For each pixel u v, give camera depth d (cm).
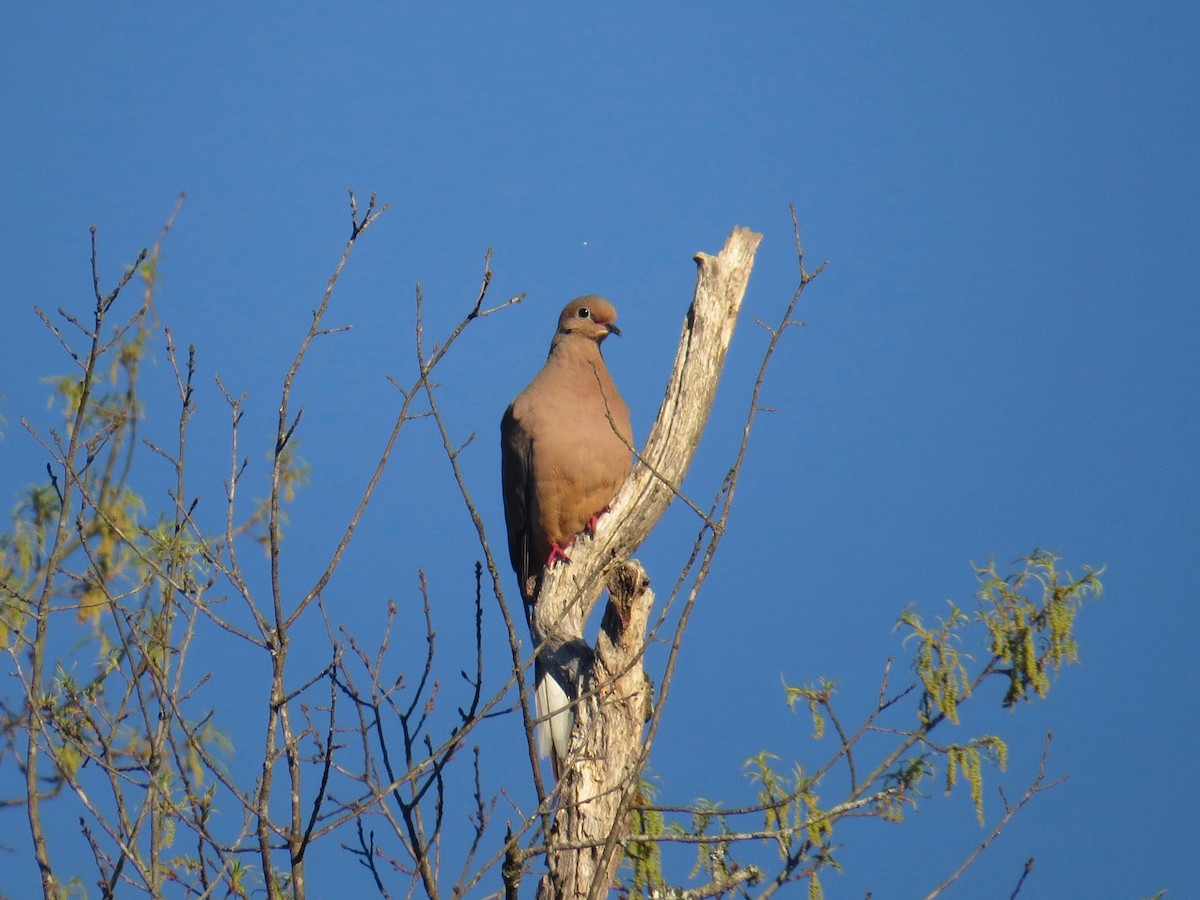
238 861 809
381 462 734
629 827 902
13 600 988
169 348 823
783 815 913
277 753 714
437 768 712
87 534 1072
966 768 930
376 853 726
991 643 973
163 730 771
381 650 736
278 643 718
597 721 944
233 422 777
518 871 729
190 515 792
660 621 737
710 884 872
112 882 746
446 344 740
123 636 820
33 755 791
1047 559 995
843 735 956
